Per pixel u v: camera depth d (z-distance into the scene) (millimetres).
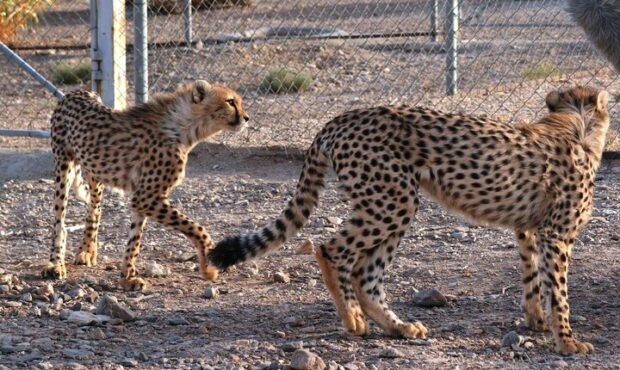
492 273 11391
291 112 20797
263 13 33188
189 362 8656
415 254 12273
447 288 10953
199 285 11320
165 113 11711
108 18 16312
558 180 9141
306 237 13180
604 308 10141
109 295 10930
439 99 20938
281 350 8969
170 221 11430
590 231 12836
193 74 25109
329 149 9234
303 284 11250
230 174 16250
